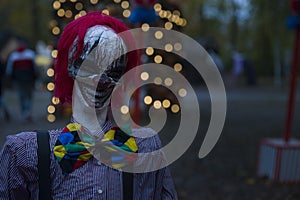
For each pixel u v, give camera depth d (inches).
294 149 190.7
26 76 334.6
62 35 51.2
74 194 47.2
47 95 510.0
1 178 49.1
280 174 190.9
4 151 49.7
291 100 195.5
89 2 142.4
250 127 341.1
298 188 183.9
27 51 340.5
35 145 48.7
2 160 49.6
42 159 47.9
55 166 47.9
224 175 202.7
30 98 337.1
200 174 202.5
